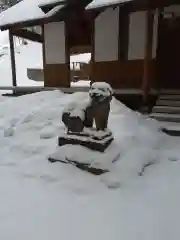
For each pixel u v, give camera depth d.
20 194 4.30
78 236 3.28
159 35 9.72
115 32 9.61
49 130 6.55
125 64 9.60
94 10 8.34
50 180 4.71
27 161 5.49
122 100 9.10
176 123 7.23
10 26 11.63
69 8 10.84
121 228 3.44
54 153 5.33
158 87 9.88
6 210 3.86
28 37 13.38
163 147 6.16
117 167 4.84
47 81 12.30
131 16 9.23
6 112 8.17
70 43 11.70
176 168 5.18
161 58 9.97
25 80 22.08
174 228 3.44
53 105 8.02
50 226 3.48
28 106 8.43
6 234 3.33
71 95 8.70
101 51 10.04
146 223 3.55
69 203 4.03
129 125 6.64
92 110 5.18
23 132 6.80
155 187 4.49
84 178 4.67
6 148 6.22
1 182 4.72
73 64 22.38
